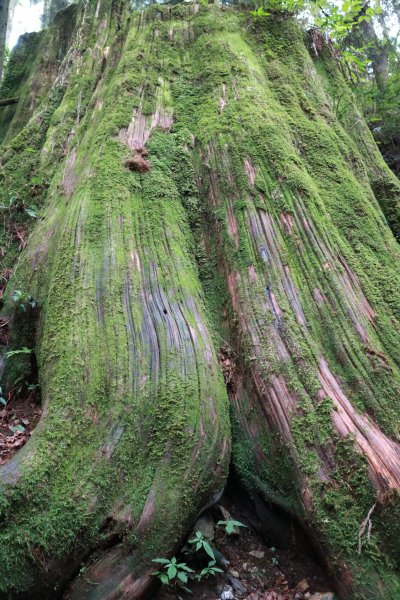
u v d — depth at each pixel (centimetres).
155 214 402
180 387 299
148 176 427
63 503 254
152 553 256
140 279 353
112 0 715
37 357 362
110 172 419
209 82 512
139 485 271
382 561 250
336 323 341
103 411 290
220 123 464
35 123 611
